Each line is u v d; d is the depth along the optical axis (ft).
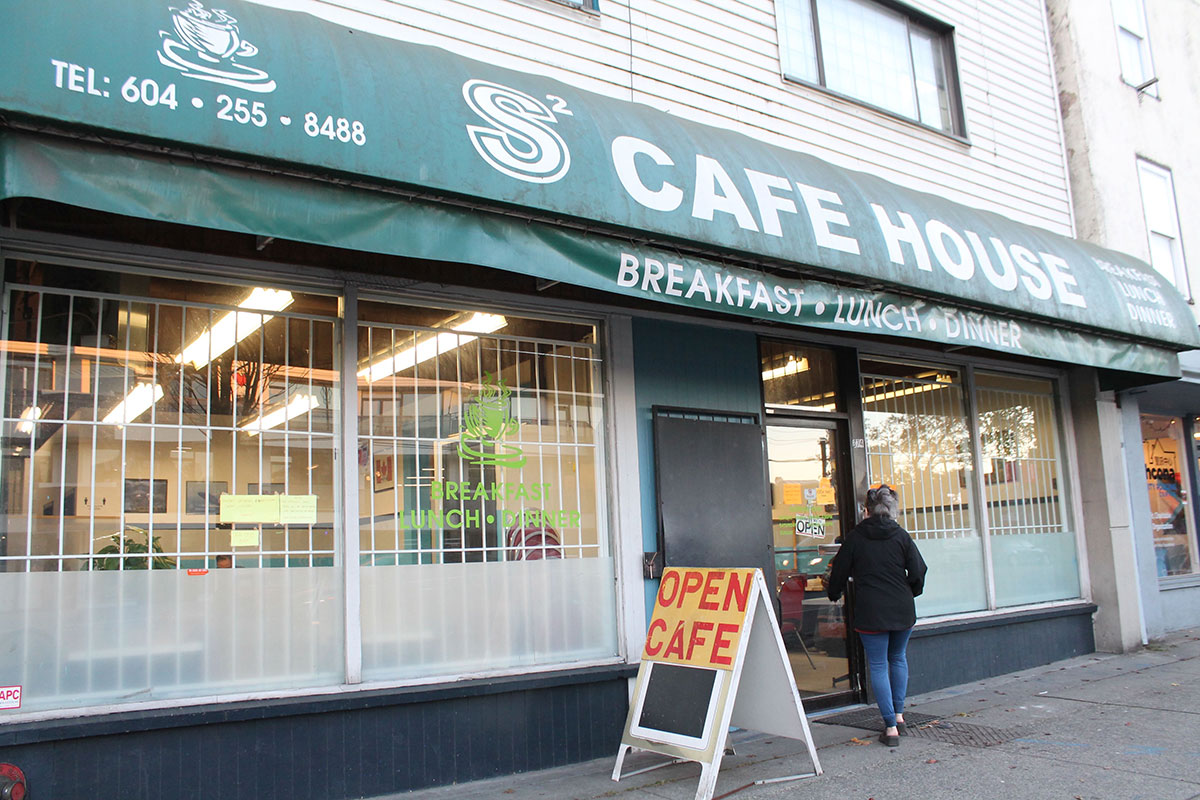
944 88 29.35
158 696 13.91
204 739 13.91
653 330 20.39
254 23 13.07
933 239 21.63
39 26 10.94
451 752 16.14
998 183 29.60
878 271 19.71
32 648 13.10
